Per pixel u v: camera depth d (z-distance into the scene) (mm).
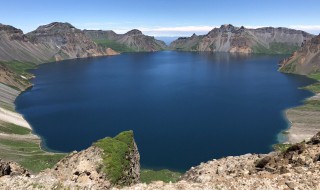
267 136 167250
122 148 51250
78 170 44469
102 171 44625
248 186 28062
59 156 125312
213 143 156750
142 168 127250
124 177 46281
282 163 34906
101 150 48781
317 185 25781
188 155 141250
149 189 30344
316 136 37031
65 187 32406
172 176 103188
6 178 35031
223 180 31953
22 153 130250
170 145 154500
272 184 27594
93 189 33250
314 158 32156
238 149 148875
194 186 30047
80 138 170125
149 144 156125
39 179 34500
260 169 36125
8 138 153500
